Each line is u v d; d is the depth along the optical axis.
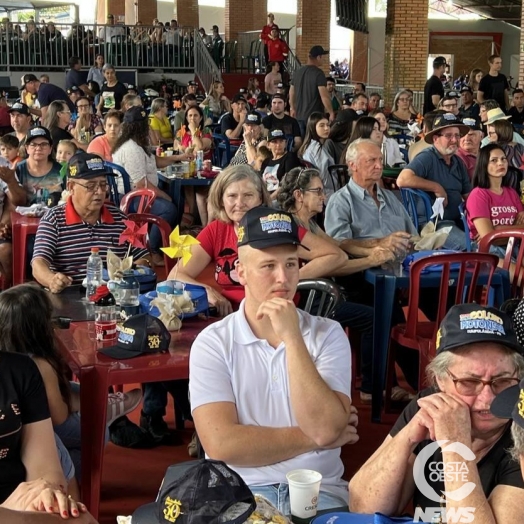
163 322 3.32
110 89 15.38
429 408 1.95
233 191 3.85
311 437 2.40
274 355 2.48
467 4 32.12
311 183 4.37
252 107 15.05
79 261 4.25
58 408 2.93
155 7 29.92
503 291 4.38
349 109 7.97
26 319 2.88
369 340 4.53
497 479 1.96
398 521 1.98
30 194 6.35
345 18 22.94
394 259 4.38
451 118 5.99
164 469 3.81
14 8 28.91
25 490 2.34
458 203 6.02
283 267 2.48
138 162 7.52
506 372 1.96
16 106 8.46
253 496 1.76
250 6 25.98
